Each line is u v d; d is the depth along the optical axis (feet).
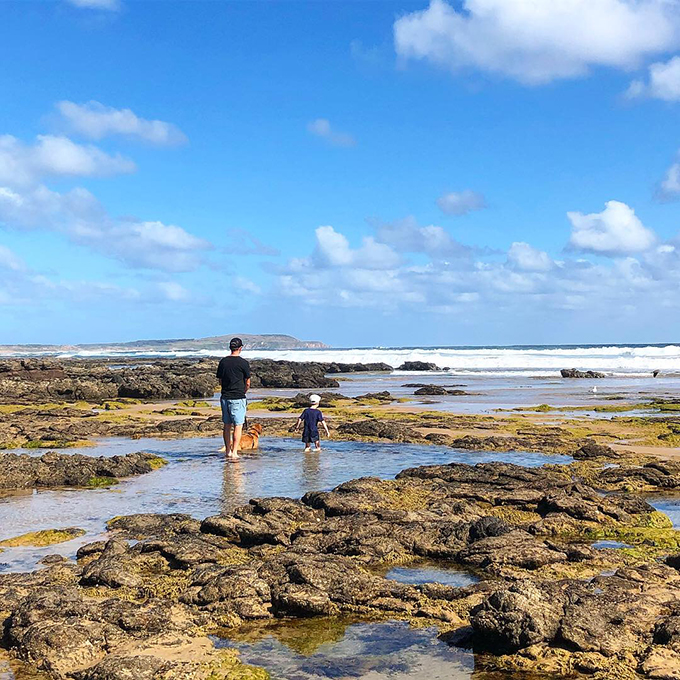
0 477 45.21
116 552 29.66
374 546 29.94
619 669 19.04
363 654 20.62
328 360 278.26
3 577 26.53
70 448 62.54
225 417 57.11
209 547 30.04
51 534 33.12
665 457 53.31
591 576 27.20
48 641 20.42
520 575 27.12
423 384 166.30
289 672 19.51
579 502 36.37
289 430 72.13
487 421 79.87
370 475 47.34
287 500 35.81
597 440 63.21
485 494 39.47
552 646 20.62
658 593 24.08
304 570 24.88
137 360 315.37
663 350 270.46
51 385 128.88
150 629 21.89
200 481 46.03
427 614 23.32
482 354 285.43
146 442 66.39
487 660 20.21
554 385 155.74
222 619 22.97
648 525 34.96
